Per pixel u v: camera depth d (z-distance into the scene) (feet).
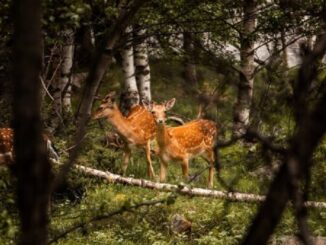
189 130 68.54
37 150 14.84
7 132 53.62
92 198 56.80
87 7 28.09
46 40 29.37
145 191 61.21
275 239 44.60
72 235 47.96
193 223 52.54
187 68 99.91
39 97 14.78
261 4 63.52
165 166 67.97
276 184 15.25
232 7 54.80
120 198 56.54
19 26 14.32
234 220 51.67
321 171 41.55
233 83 25.43
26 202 15.08
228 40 60.70
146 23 46.62
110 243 47.98
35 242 15.17
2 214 26.17
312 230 46.80
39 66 14.61
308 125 14.96
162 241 48.16
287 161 15.03
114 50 23.45
